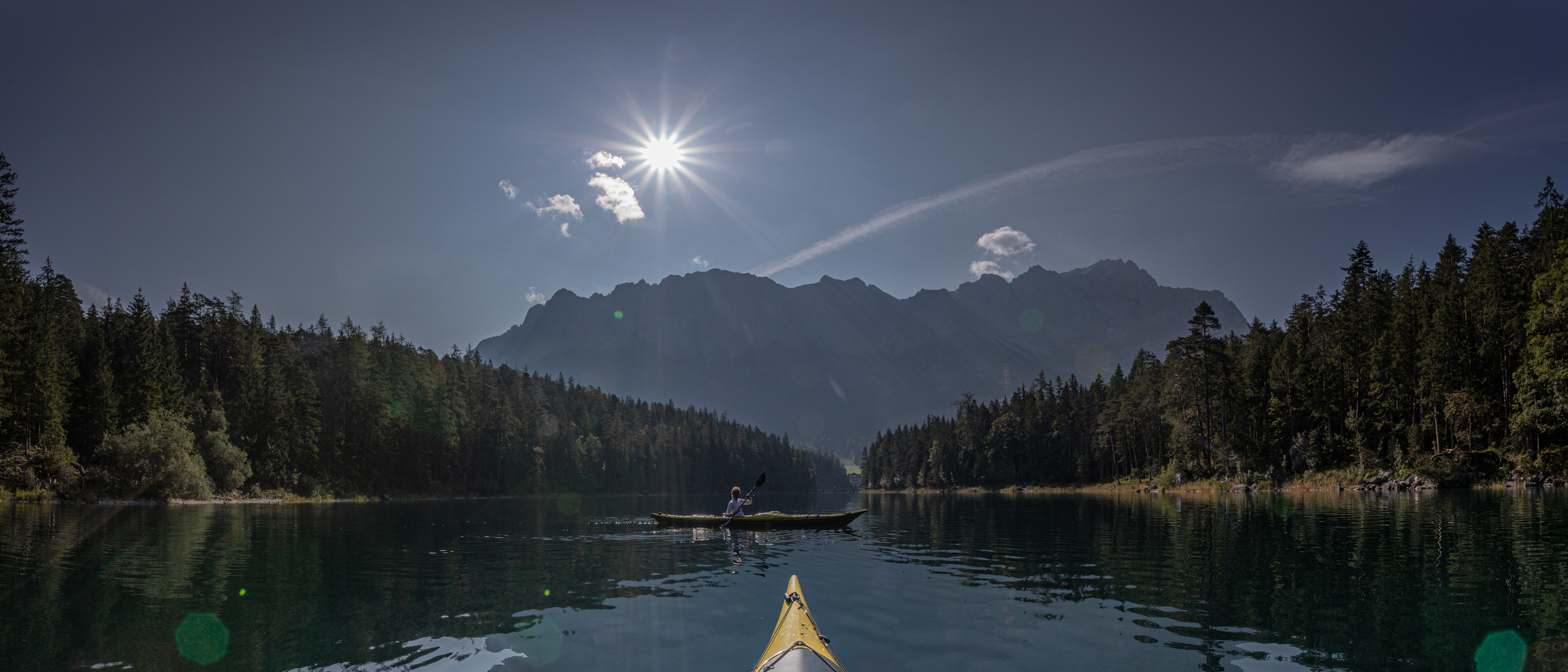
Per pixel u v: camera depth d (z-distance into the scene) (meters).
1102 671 8.02
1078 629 9.84
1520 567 14.09
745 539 22.69
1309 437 63.69
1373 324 65.69
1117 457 102.00
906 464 171.88
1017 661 8.43
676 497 141.25
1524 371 49.09
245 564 16.78
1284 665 8.14
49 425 51.94
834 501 102.69
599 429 150.62
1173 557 16.92
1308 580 13.20
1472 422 52.91
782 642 8.67
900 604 11.68
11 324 50.44
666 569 15.87
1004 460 122.00
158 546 20.22
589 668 8.27
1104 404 109.88
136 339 66.25
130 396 60.44
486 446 106.75
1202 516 30.89
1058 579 14.00
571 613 11.16
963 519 33.19
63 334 60.69
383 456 86.00
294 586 13.62
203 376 76.25
